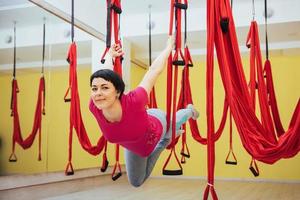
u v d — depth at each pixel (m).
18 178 4.78
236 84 2.52
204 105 7.92
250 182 7.10
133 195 5.11
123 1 5.73
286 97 7.45
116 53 2.33
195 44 7.03
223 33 2.19
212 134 1.85
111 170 6.73
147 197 4.93
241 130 2.63
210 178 1.83
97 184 6.25
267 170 7.32
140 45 7.02
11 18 4.98
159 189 5.82
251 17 5.74
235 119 2.47
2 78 4.89
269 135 3.12
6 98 4.92
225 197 4.97
